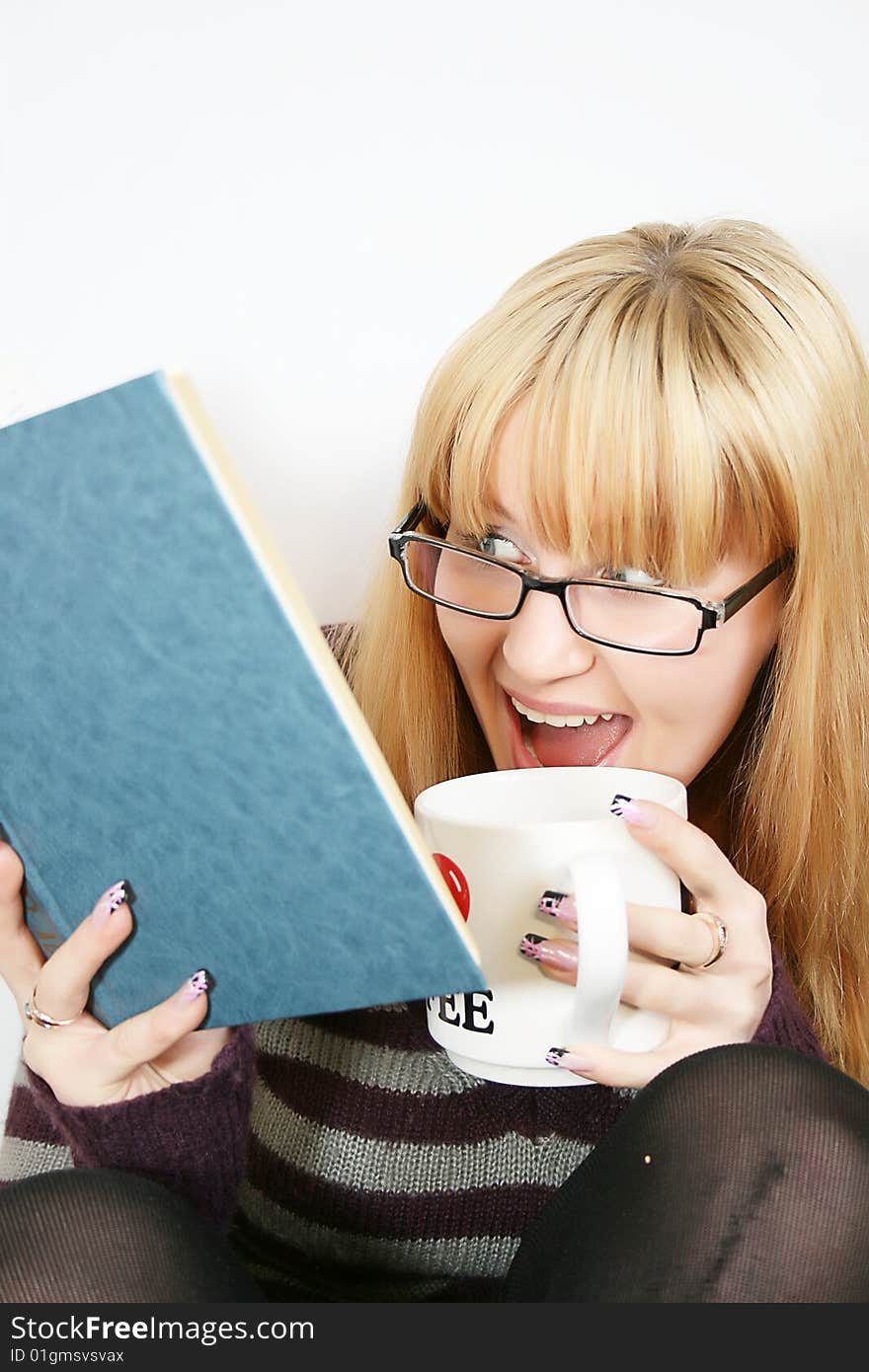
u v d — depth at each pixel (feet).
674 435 2.93
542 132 4.49
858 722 3.45
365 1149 3.26
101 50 4.54
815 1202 2.41
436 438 3.22
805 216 4.44
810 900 3.60
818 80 4.38
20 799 2.32
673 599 3.07
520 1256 2.84
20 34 4.54
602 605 3.09
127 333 4.67
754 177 4.44
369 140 4.53
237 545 1.89
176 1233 2.41
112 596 1.99
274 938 2.21
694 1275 2.37
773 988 2.93
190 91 4.55
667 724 3.23
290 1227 3.33
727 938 2.64
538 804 2.92
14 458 1.97
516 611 3.13
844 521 3.25
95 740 2.14
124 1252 2.35
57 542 1.99
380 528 4.71
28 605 2.07
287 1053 3.35
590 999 2.43
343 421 4.66
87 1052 2.53
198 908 2.26
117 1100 2.61
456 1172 3.25
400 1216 3.26
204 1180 2.65
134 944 2.38
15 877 2.43
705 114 4.42
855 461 3.28
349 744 1.97
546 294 3.12
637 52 4.42
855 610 3.35
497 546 3.19
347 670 4.16
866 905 3.65
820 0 4.33
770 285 3.15
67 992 2.44
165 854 2.22
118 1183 2.45
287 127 4.54
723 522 3.02
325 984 2.21
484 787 2.91
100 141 4.59
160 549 1.93
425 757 3.88
